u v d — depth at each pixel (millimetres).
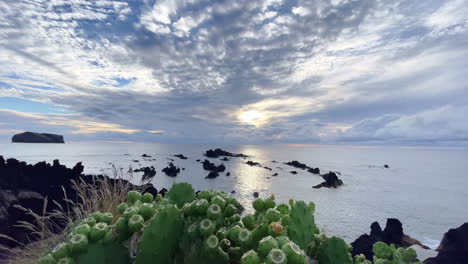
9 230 7480
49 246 1953
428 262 13953
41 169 18625
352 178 100938
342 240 1389
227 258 1146
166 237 1159
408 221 49344
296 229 1260
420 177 121062
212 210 1208
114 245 1184
